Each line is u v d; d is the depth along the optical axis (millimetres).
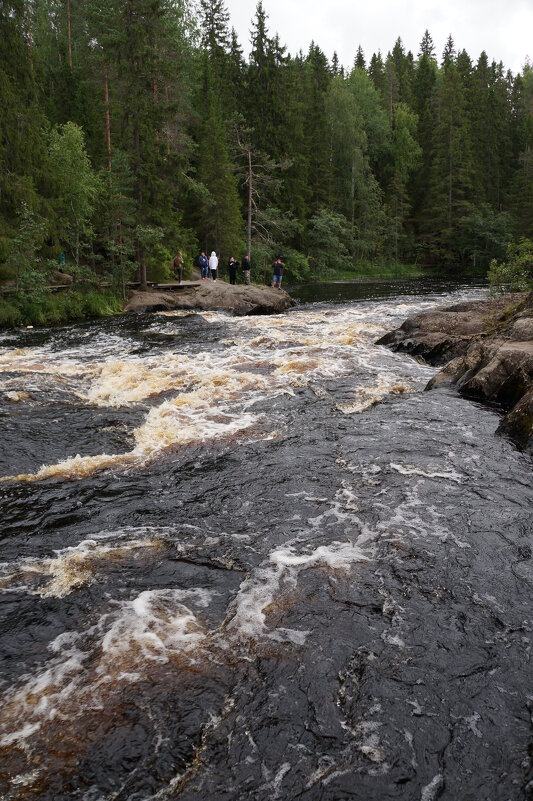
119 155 24750
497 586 4590
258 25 46375
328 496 6199
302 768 3039
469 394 10000
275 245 43875
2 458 7344
